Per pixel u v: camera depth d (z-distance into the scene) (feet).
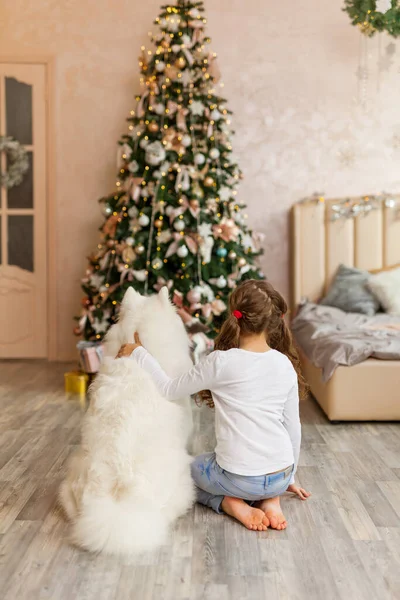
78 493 6.73
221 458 7.13
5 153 17.79
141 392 7.02
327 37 17.48
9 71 17.69
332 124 17.70
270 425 7.06
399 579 5.96
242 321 7.16
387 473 9.00
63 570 6.07
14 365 17.43
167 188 15.02
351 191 17.83
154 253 14.88
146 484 6.50
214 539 6.79
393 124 17.62
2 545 6.59
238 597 5.61
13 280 18.10
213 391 7.23
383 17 12.83
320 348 12.60
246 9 17.46
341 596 5.65
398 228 17.47
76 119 17.74
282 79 17.61
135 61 17.62
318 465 9.36
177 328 8.32
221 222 14.85
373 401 11.58
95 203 17.89
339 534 6.95
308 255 17.62
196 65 15.53
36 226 18.01
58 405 12.84
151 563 6.23
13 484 8.42
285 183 17.87
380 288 16.24
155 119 15.20
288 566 6.20
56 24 17.57
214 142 15.55
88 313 15.40
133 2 17.48
